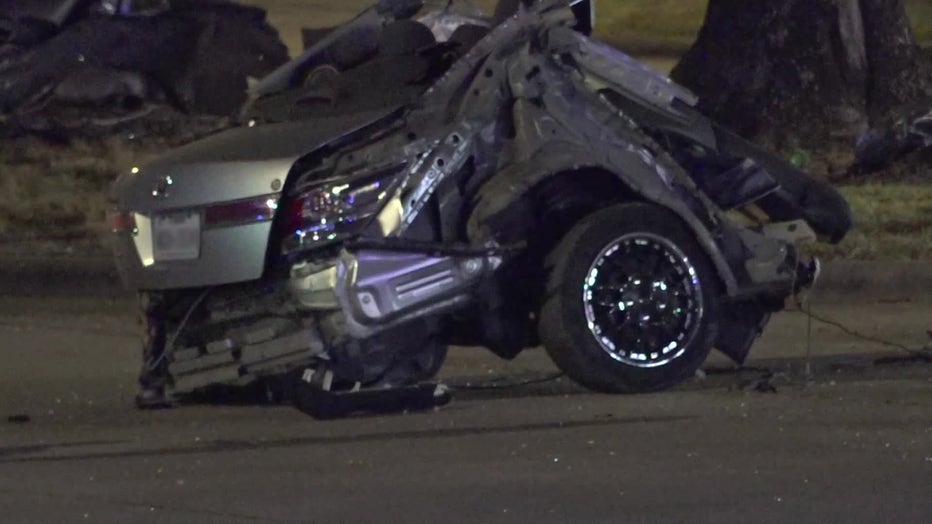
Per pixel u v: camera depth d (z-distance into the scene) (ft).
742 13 279.90
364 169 120.37
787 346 157.79
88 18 287.89
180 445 114.62
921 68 276.62
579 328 123.75
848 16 277.23
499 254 122.21
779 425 116.57
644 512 92.38
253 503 96.32
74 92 281.74
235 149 123.44
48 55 282.97
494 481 100.63
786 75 278.26
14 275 197.47
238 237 120.26
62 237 215.92
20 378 145.18
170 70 285.43
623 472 102.37
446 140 122.42
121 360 154.71
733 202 133.69
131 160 260.62
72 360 154.71
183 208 121.90
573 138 124.77
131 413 128.16
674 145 132.36
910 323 171.94
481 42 124.77
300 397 121.70
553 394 131.44
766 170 135.64
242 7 294.05
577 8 132.26
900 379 136.67
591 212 126.21
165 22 288.71
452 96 123.95
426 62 126.52
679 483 99.19
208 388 127.85
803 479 99.71
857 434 112.98
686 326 126.82
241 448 112.98
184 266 121.80
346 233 119.03
